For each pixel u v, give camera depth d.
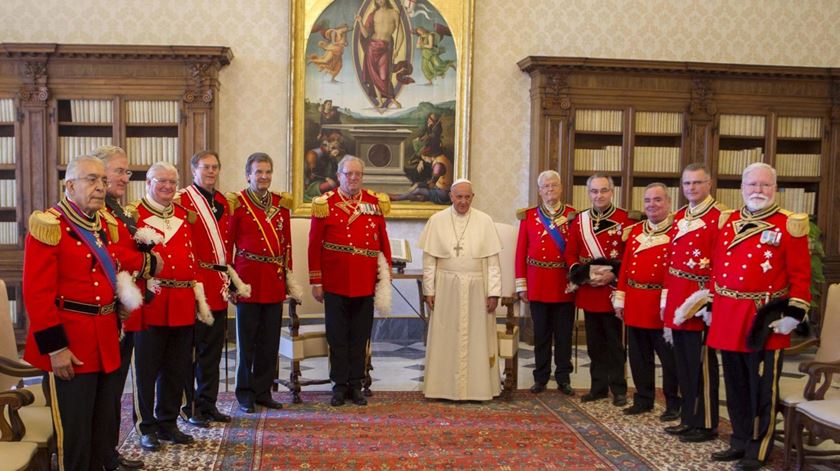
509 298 5.69
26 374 3.77
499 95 8.41
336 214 5.31
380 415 5.14
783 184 8.66
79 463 3.29
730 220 4.24
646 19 8.49
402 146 8.27
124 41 7.93
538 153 8.08
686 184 4.66
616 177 8.31
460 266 5.55
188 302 4.27
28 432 3.43
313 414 5.13
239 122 8.09
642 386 5.21
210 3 8.02
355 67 8.20
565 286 5.71
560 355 5.83
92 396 3.33
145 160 7.73
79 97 7.61
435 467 4.12
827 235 8.47
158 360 4.27
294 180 8.11
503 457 4.31
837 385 4.46
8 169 7.69
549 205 5.82
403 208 8.27
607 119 8.19
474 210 5.71
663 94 8.17
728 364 4.21
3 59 7.51
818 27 8.68
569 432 4.79
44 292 3.15
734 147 8.55
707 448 4.48
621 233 5.53
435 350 5.57
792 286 3.96
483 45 8.37
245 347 5.12
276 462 4.15
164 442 4.41
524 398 5.67
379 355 7.43
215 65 7.64
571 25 8.42
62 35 7.86
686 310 4.48
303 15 8.07
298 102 8.08
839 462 4.19
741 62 8.60
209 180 4.78
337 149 8.20
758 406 4.10
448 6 8.25
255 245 5.06
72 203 3.33
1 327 4.03
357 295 5.29
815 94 8.36
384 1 8.20
